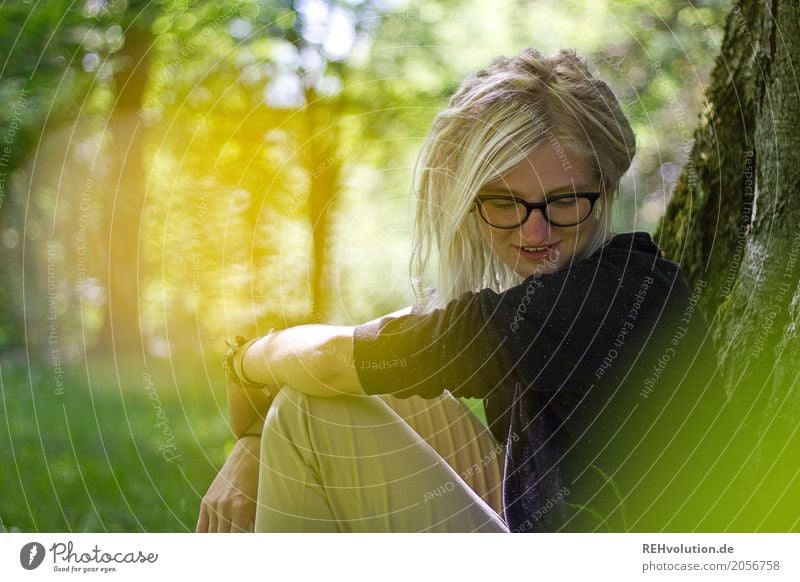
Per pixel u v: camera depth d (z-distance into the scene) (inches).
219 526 59.4
